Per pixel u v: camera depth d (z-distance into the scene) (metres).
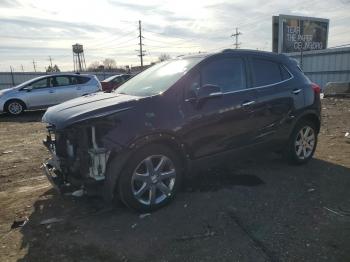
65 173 3.86
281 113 5.11
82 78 14.88
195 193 4.49
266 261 3.05
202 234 3.51
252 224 3.69
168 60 5.09
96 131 3.61
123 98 4.10
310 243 3.31
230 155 4.61
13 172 5.73
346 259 3.06
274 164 5.63
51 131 4.07
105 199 3.68
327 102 16.38
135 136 3.65
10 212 4.14
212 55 4.55
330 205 4.13
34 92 14.05
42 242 3.45
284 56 5.49
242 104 4.58
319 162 5.75
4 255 3.25
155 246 3.33
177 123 3.95
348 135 7.87
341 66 32.94
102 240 3.45
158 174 3.96
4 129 10.59
